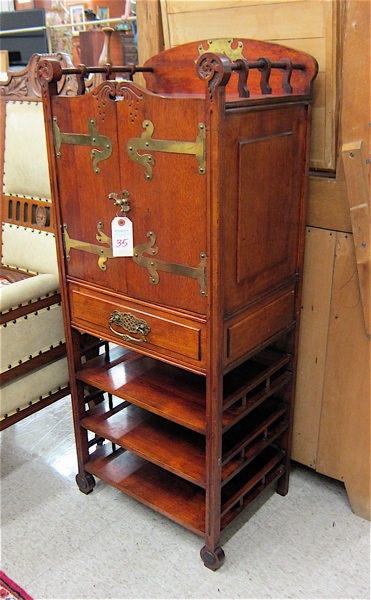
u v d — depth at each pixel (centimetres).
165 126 124
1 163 210
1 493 186
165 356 148
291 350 170
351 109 140
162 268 138
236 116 120
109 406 185
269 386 164
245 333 144
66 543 167
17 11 319
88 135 140
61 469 198
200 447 165
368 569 157
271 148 134
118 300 153
